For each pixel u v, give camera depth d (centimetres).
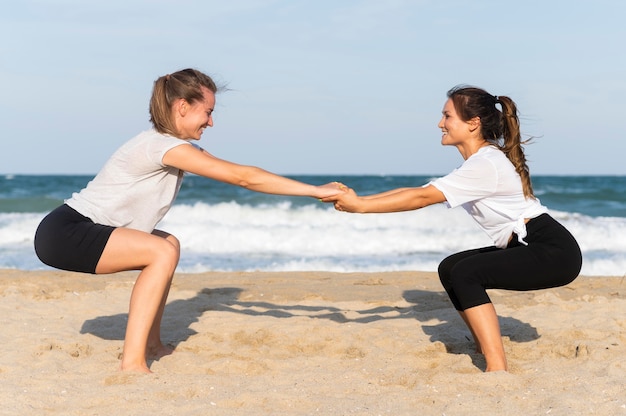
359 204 373
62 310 585
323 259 1237
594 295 673
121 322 538
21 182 4353
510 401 323
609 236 1434
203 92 384
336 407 321
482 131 383
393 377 378
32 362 407
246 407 325
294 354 445
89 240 366
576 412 305
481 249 409
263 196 2386
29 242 1427
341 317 571
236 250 1336
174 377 364
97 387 351
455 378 358
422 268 1115
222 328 507
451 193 367
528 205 378
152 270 377
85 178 4900
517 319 538
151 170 374
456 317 543
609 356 410
